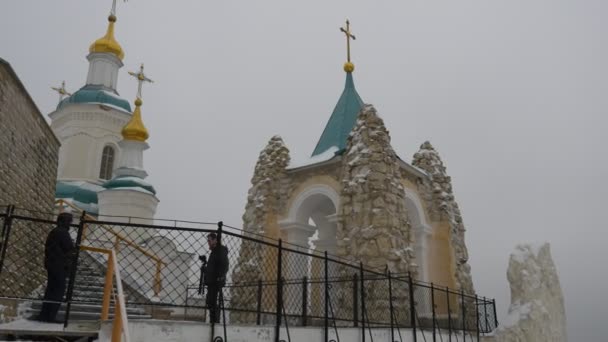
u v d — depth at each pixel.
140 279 16.88
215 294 8.26
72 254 8.91
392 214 18.91
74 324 8.70
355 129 21.47
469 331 17.72
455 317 21.86
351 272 18.30
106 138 37.62
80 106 37.34
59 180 35.44
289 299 19.39
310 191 23.22
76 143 36.88
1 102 12.58
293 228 23.12
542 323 22.78
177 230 8.32
